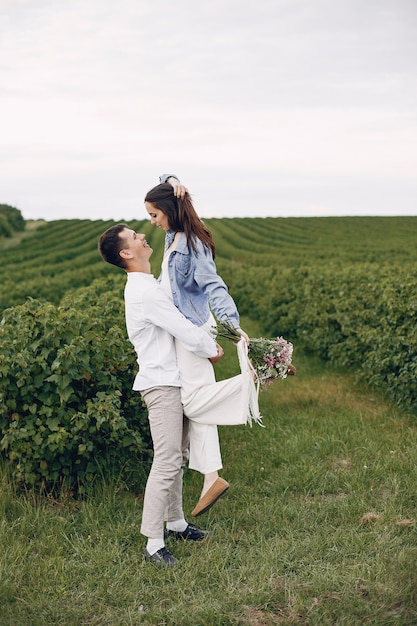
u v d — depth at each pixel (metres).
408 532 4.09
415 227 74.81
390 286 9.86
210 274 3.94
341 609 3.23
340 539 4.00
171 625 3.20
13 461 4.92
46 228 80.94
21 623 3.19
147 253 4.07
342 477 5.08
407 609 3.19
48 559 3.82
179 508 4.11
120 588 3.54
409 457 5.41
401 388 7.10
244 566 3.71
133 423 5.22
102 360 4.89
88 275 26.72
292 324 13.47
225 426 6.69
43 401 4.72
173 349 3.96
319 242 59.34
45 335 4.91
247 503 4.69
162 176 4.26
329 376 9.56
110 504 4.53
